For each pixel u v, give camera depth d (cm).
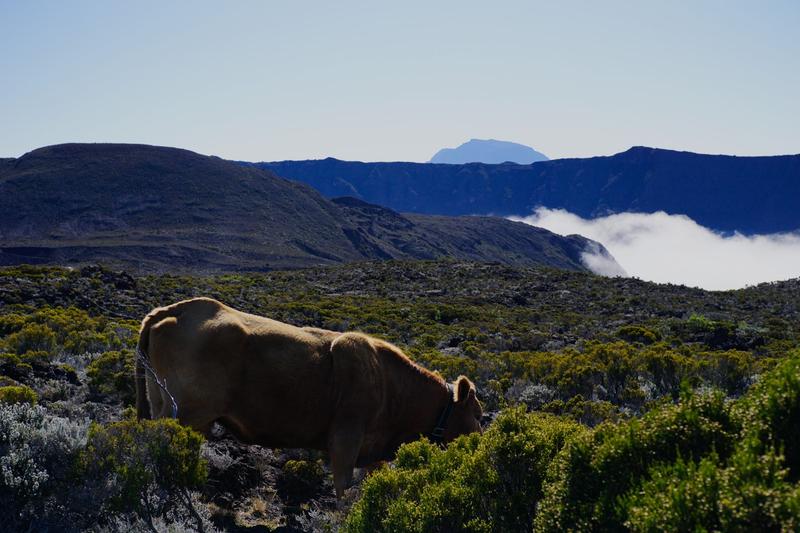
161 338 652
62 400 1027
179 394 643
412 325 3191
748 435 362
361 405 706
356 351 707
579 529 389
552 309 4453
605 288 5597
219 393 652
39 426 597
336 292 5147
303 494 773
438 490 495
